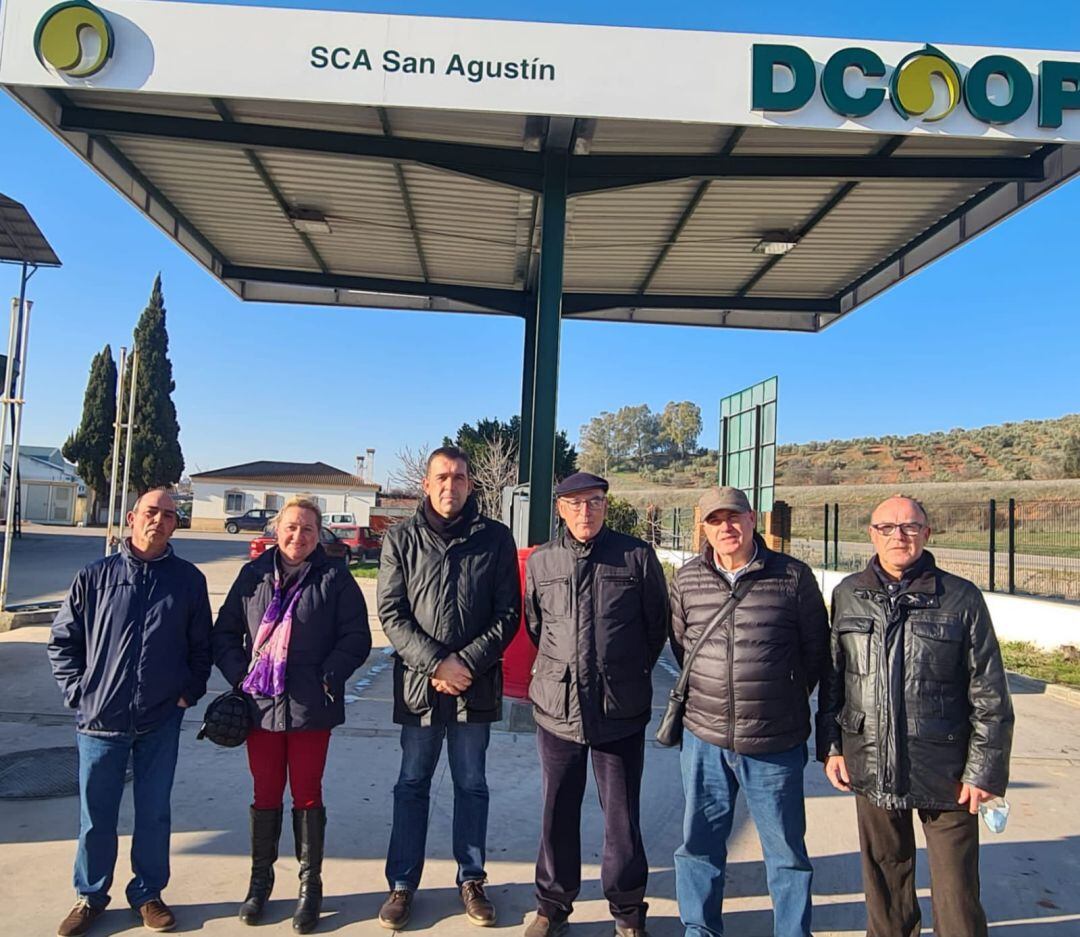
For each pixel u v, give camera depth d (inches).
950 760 121.0
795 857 131.2
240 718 140.3
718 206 384.2
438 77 245.3
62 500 2151.8
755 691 131.4
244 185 376.5
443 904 150.8
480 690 148.2
